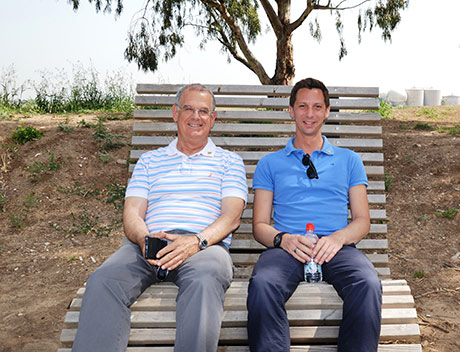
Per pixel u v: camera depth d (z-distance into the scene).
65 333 2.34
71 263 4.68
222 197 2.96
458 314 3.50
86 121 8.38
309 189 2.92
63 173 6.48
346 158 3.00
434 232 5.08
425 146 7.11
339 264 2.50
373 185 3.56
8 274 4.50
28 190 6.20
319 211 2.89
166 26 12.13
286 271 2.50
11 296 4.05
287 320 2.28
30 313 3.73
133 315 2.36
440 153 6.75
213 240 2.64
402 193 6.00
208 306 2.21
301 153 3.01
